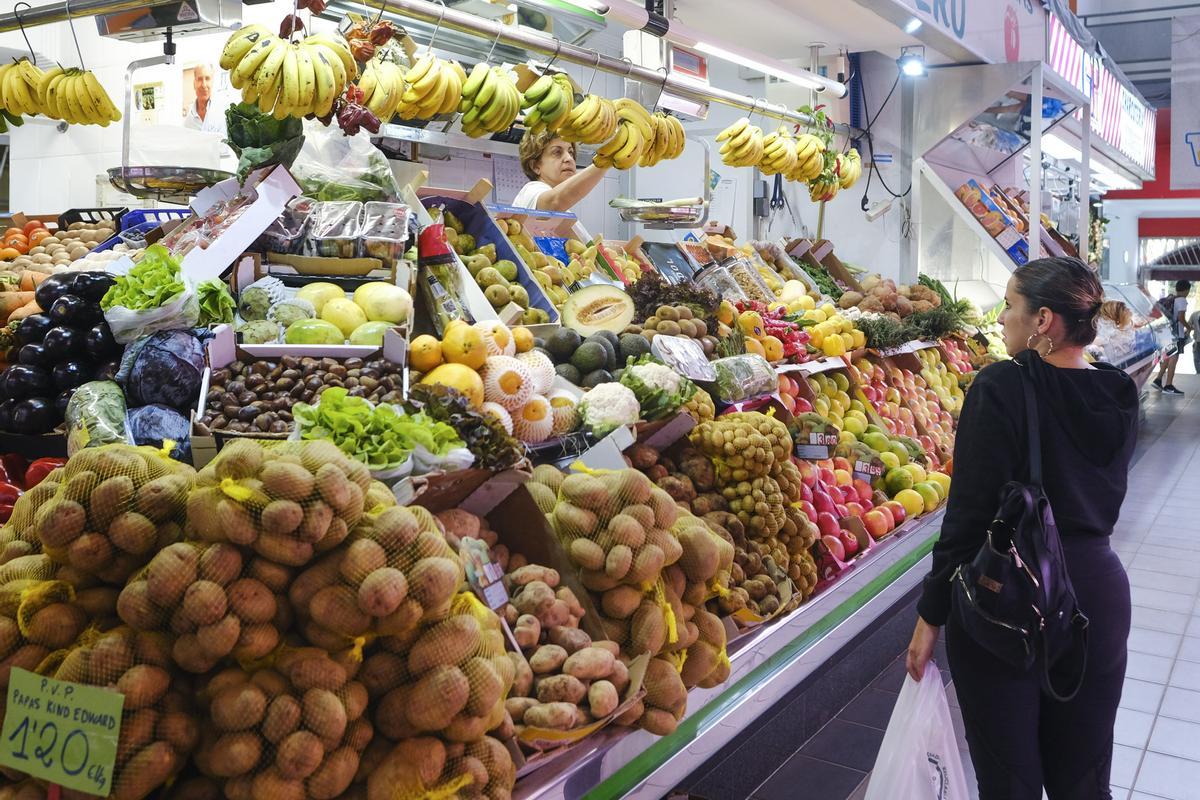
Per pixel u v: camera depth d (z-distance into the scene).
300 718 1.50
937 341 6.13
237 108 3.22
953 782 2.40
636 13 4.61
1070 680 2.32
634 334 3.44
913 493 4.33
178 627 1.49
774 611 2.91
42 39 6.93
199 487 1.60
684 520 2.45
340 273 2.96
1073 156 11.38
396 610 1.57
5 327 2.90
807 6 6.05
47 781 1.49
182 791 1.51
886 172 7.77
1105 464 2.35
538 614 2.09
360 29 3.34
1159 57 18.47
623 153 4.56
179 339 2.40
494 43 3.99
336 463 1.61
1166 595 5.45
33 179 7.36
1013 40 7.80
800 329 4.73
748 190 7.52
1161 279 23.64
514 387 2.73
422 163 5.89
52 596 1.55
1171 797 3.37
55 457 2.40
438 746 1.61
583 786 1.96
